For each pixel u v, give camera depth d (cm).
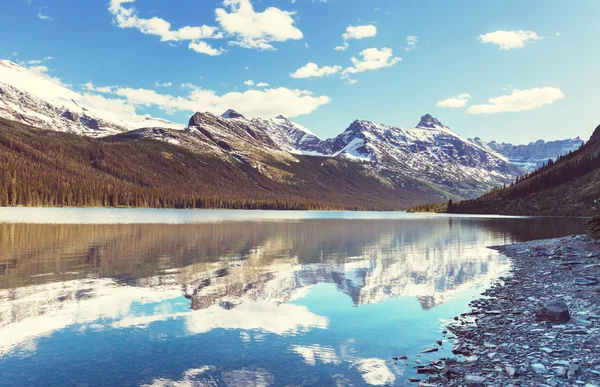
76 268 3056
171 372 1230
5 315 1791
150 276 2777
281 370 1252
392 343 1499
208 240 5550
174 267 3186
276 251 4431
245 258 3775
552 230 7988
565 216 15050
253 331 1638
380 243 5538
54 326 1658
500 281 2723
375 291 2431
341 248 4844
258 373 1228
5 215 11956
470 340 1499
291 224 10581
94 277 2705
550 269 3006
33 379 1166
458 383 1115
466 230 8338
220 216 15912
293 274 2978
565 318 1625
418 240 6038
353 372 1236
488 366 1218
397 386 1135
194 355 1370
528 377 1112
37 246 4416
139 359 1330
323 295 2311
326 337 1572
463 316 1853
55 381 1156
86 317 1789
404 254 4278
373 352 1408
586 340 1386
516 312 1831
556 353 1281
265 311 1944
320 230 8244
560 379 1088
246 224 10100
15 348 1411
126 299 2123
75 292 2255
